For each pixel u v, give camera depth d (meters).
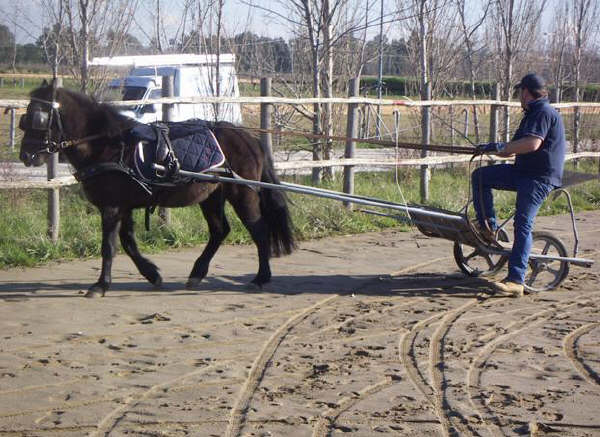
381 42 15.20
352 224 11.09
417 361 5.62
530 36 17.92
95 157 7.15
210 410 4.69
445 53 16.52
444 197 13.00
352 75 15.25
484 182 7.58
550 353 5.80
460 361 5.61
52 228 9.24
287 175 14.02
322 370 5.42
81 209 10.70
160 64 16.12
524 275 7.49
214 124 7.77
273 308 7.07
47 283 7.86
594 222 12.30
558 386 5.11
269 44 16.38
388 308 7.09
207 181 7.40
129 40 14.95
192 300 7.33
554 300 7.44
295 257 9.35
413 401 4.86
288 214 8.02
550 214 13.14
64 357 5.65
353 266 8.91
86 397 4.89
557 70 19.38
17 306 7.01
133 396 4.92
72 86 13.16
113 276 8.24
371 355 5.74
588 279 8.30
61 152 7.14
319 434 4.37
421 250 9.84
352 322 6.64
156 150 7.20
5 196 10.36
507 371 5.41
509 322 6.64
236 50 16.42
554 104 14.57
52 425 4.47
